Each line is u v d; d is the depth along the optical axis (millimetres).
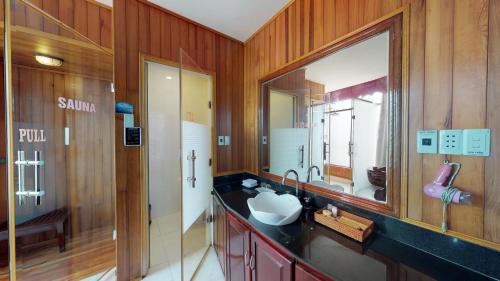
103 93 2445
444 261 824
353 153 1221
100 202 2426
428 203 879
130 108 1670
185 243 2197
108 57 1995
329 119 1386
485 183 729
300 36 1589
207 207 2109
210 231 2154
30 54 1813
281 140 1867
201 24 2016
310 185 1545
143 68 1722
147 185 1800
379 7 1054
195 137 1876
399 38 962
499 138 696
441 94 832
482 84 731
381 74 1056
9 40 1527
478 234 746
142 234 1752
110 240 2303
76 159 2277
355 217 1165
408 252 900
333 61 1325
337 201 1314
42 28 1607
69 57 1975
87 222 2332
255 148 2209
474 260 751
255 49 2191
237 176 2354
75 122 2266
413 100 921
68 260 1955
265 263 1106
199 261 1953
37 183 1969
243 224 1344
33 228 1878
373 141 1101
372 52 1098
